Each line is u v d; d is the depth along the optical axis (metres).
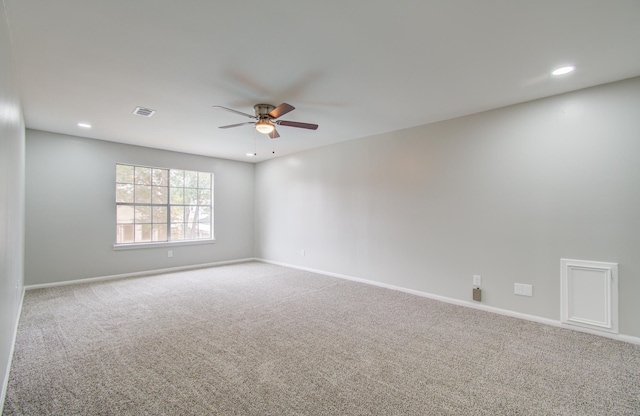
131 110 3.41
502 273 3.34
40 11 1.72
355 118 3.76
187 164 5.87
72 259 4.57
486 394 1.89
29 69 2.45
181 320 3.11
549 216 3.04
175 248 5.72
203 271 5.60
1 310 1.76
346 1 1.67
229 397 1.85
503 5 1.71
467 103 3.24
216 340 2.65
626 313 2.63
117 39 2.03
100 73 2.53
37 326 2.93
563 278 2.95
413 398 1.85
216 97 3.05
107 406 1.75
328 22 1.86
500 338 2.70
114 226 4.97
